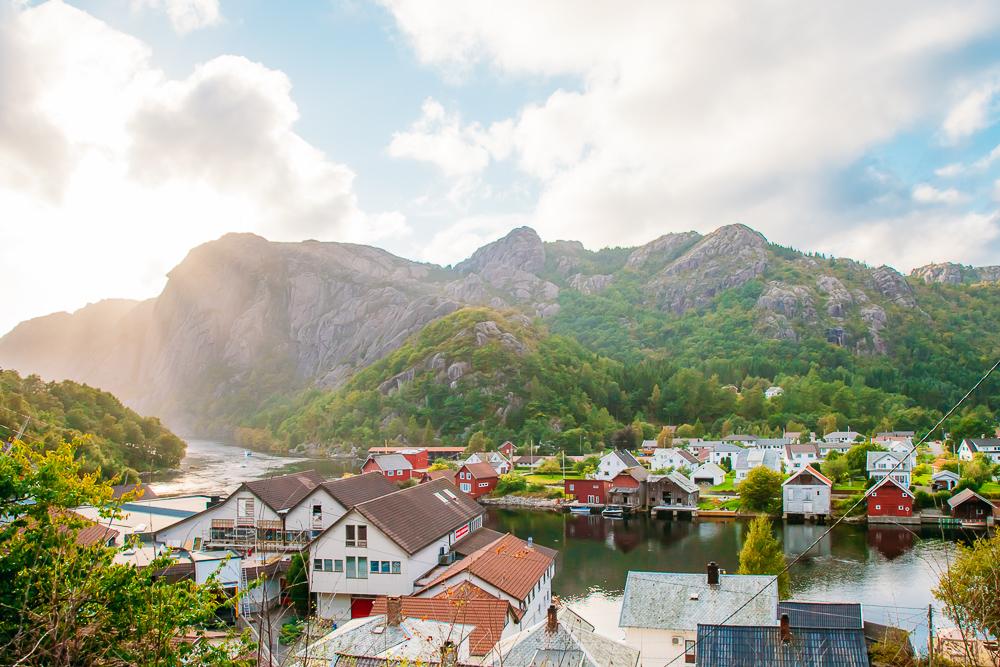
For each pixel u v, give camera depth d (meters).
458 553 63.59
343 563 55.75
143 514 75.12
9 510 16.38
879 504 108.25
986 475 127.62
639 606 45.75
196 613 17.06
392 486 77.00
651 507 126.38
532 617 49.06
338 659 30.06
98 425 171.38
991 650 29.61
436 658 31.03
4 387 163.00
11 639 14.13
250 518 67.81
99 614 15.59
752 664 33.41
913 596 65.00
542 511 130.50
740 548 90.88
